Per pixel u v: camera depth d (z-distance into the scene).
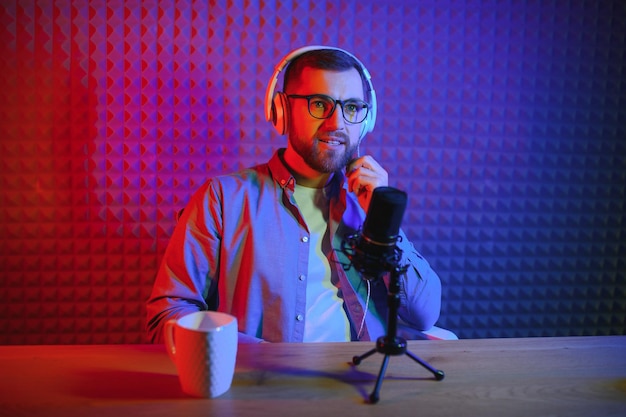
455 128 2.16
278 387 0.84
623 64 2.22
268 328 1.36
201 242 1.37
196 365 0.77
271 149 2.11
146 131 2.05
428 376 0.89
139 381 0.85
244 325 1.35
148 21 2.01
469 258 2.24
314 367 0.92
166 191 2.08
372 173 1.33
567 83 2.21
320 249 1.44
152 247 2.10
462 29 2.12
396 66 2.11
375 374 0.90
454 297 2.25
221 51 2.04
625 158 2.27
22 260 2.06
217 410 0.76
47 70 1.99
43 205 2.05
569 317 2.32
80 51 2.00
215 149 2.08
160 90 2.04
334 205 1.46
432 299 1.41
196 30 2.02
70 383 0.84
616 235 2.30
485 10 2.13
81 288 2.10
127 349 0.98
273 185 1.43
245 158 2.10
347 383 0.86
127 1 2.00
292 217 1.41
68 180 2.04
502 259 2.25
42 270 2.07
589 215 2.28
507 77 2.17
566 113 2.22
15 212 2.04
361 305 1.40
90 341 2.12
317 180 1.45
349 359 0.96
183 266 1.34
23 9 1.97
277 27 2.06
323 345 1.03
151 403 0.78
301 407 0.78
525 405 0.80
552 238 2.27
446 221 2.21
